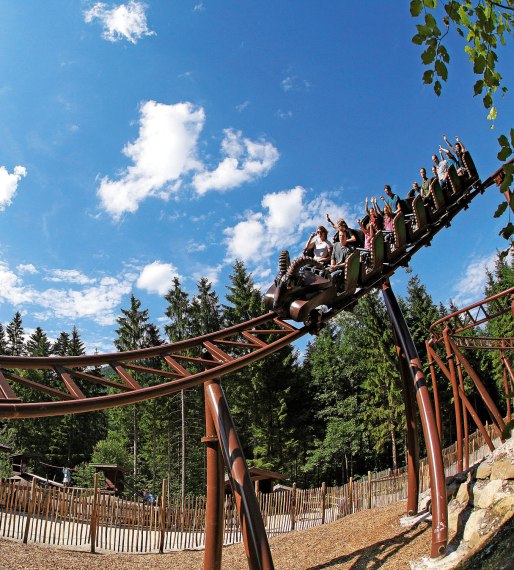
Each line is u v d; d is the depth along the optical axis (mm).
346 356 53750
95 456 46750
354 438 48094
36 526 14305
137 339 58688
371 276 10836
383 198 12945
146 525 16422
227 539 18031
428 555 10055
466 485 10992
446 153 13453
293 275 8414
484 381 52969
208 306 54781
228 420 8953
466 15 3471
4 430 43375
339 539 13484
